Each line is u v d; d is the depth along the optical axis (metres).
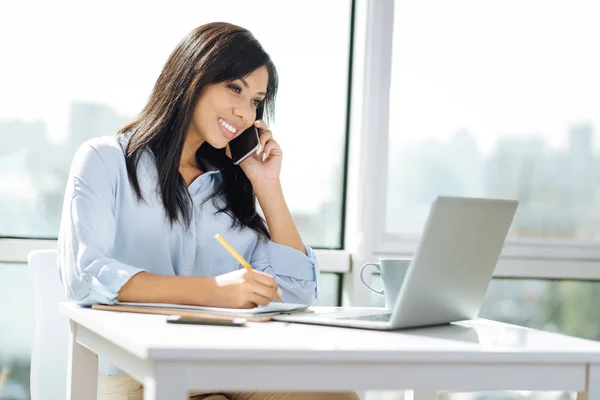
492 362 1.36
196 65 2.15
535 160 3.23
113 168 2.05
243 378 1.25
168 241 2.12
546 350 1.39
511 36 3.21
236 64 2.16
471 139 3.18
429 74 3.13
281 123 3.05
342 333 1.49
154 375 1.21
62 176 2.80
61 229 1.99
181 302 1.79
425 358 1.32
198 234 2.21
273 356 1.24
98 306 1.74
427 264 1.52
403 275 1.75
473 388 1.37
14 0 2.75
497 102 3.20
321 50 3.08
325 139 3.09
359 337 1.44
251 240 2.29
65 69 2.80
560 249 3.23
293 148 3.06
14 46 2.75
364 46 3.02
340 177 3.11
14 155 2.76
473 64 3.18
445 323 1.76
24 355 2.77
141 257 2.10
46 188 2.79
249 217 2.29
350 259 3.03
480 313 3.20
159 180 2.10
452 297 1.65
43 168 2.78
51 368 2.16
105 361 2.05
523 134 3.22
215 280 1.79
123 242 2.09
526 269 3.19
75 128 2.81
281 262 2.24
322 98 3.09
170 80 2.17
